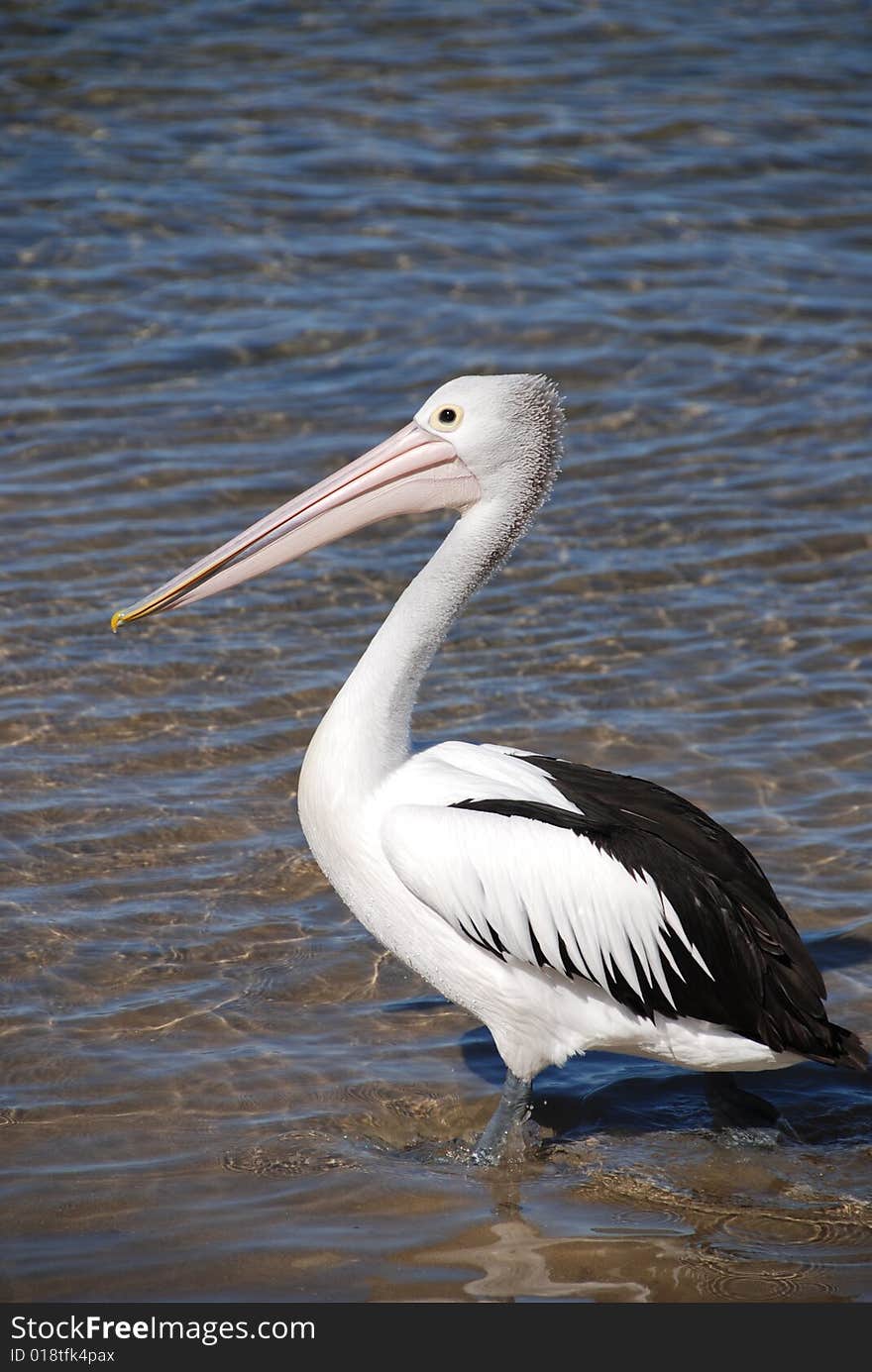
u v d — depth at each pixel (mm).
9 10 27344
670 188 22672
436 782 8664
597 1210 8289
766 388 18094
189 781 11953
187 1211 8133
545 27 27672
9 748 12195
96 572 14523
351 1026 9727
